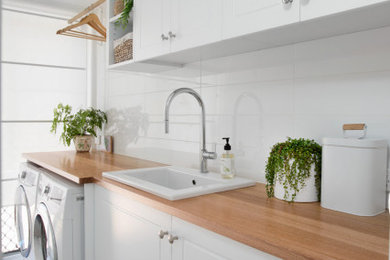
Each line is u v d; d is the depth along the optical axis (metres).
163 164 2.31
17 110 3.09
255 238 0.90
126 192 1.48
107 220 1.68
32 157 2.62
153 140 2.47
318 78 1.39
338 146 1.16
